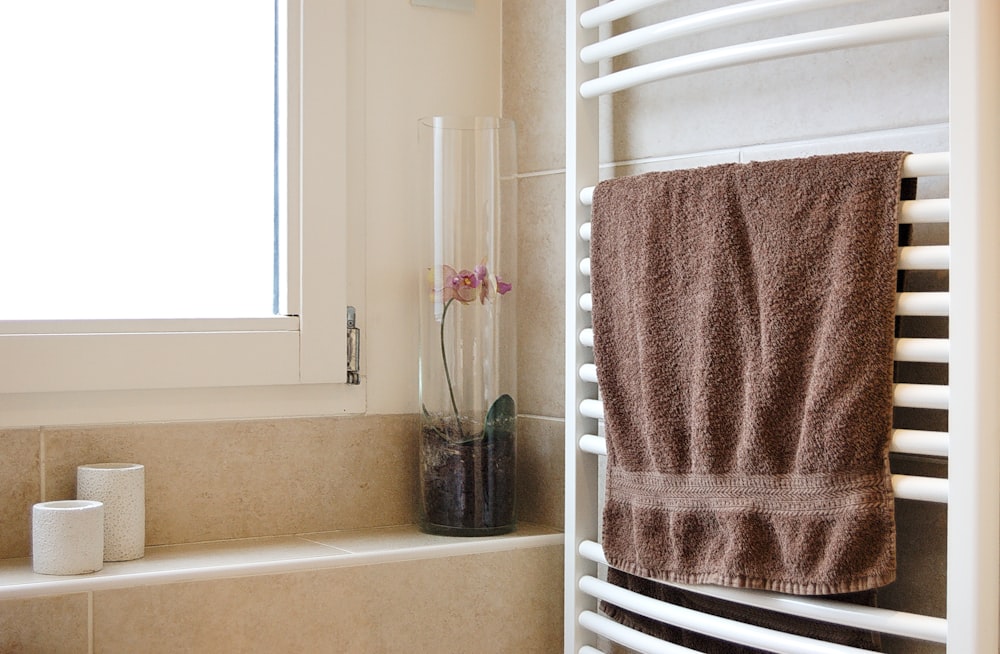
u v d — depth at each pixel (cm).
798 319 103
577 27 132
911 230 99
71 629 111
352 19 147
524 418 155
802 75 115
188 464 135
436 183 141
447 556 132
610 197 123
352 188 146
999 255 89
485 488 141
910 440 96
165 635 116
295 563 122
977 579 90
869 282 97
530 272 153
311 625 123
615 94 138
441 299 141
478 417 141
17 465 126
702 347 110
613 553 121
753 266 108
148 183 137
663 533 116
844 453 98
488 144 141
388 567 128
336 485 145
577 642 133
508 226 143
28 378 124
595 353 124
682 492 113
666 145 131
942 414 102
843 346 98
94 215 133
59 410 128
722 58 111
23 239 129
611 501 122
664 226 115
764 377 105
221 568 119
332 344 143
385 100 149
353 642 126
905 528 105
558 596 141
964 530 90
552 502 149
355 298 147
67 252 132
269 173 144
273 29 145
